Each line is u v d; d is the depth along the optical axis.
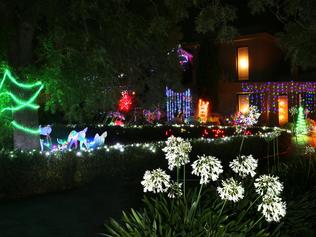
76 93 9.66
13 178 8.45
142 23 9.34
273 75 26.09
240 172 4.43
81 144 11.68
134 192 8.91
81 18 8.90
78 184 9.48
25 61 9.84
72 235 6.00
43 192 8.88
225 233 3.96
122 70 9.84
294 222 4.88
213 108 24.69
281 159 13.68
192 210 4.21
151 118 20.80
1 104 10.80
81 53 8.95
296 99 24.66
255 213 4.79
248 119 6.59
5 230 6.24
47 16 8.92
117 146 10.30
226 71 26.17
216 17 6.31
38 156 8.81
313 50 6.34
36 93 10.11
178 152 4.40
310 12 6.11
